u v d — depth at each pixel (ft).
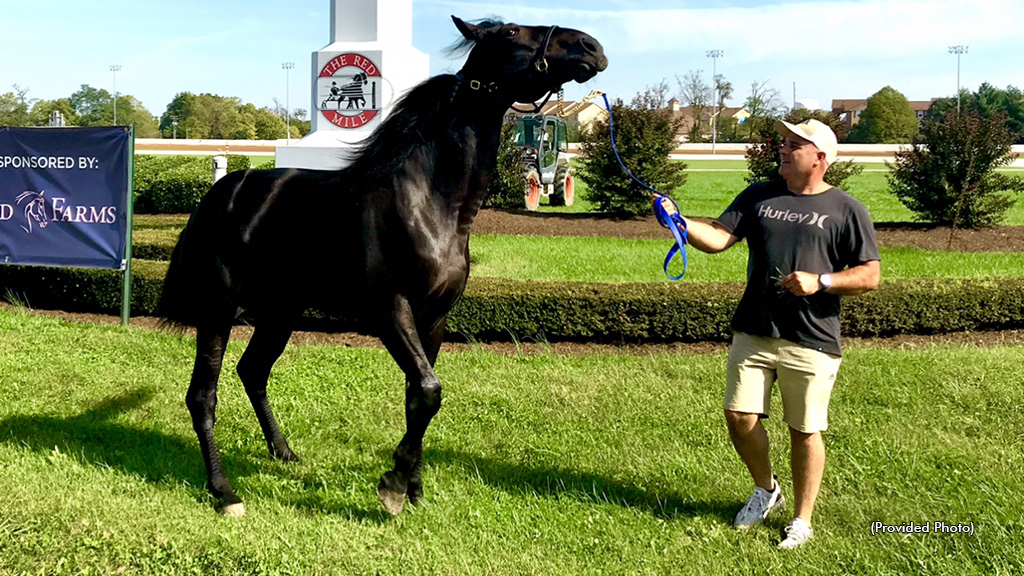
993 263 36.40
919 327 24.27
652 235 48.44
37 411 17.30
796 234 12.05
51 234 26.61
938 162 48.01
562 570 11.27
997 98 221.05
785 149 12.31
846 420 17.37
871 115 202.69
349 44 33.04
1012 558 11.66
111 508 12.50
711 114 233.14
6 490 12.95
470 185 12.39
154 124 250.57
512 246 41.63
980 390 18.84
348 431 16.63
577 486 14.19
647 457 15.38
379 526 12.42
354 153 13.12
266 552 11.41
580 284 24.35
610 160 54.03
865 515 13.10
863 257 11.80
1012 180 47.91
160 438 16.07
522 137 63.67
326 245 12.89
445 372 20.61
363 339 24.39
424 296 12.30
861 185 88.17
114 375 19.95
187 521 12.30
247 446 15.83
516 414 17.75
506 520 12.78
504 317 23.85
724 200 76.48
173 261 14.55
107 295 27.27
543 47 12.02
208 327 13.78
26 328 24.49
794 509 12.76
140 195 54.90
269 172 14.01
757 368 12.37
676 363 21.11
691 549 11.99
